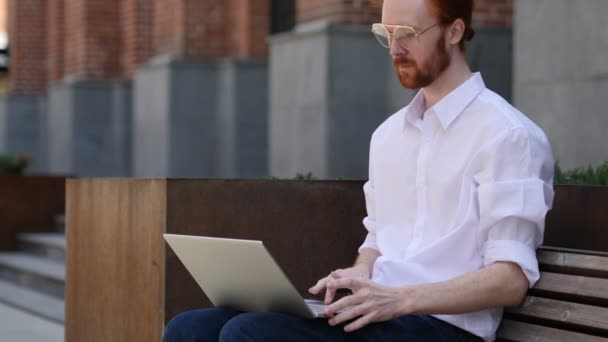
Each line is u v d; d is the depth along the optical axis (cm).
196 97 1563
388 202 393
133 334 529
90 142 1961
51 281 1123
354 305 347
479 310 354
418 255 371
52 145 2072
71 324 600
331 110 1162
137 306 525
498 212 353
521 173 356
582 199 427
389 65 1173
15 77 2439
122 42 1984
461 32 375
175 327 387
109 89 1961
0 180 1388
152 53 1861
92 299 571
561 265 367
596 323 346
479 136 365
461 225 365
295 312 365
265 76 1523
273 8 1525
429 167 376
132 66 1870
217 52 1584
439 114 372
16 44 2436
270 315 357
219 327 384
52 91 2073
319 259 515
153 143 1606
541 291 368
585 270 359
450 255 369
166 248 503
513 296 353
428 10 371
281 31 1517
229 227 510
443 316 364
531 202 352
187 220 505
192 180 505
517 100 920
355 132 1169
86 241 579
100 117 1961
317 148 1178
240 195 510
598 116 840
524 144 357
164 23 1638
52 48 2233
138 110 1664
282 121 1251
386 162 393
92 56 1975
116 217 544
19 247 1388
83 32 1970
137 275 525
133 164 1797
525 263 351
